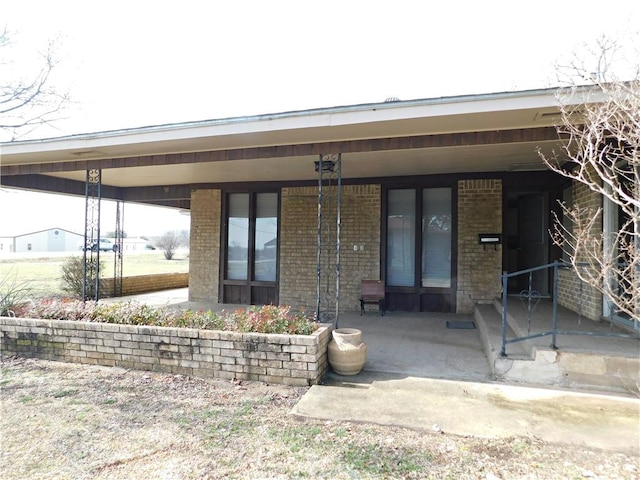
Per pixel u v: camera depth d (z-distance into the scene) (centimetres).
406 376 432
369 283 781
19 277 1520
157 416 336
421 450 281
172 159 627
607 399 367
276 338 414
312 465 264
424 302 793
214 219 930
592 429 309
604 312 522
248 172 785
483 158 625
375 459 271
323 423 322
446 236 787
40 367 465
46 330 494
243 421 327
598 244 339
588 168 541
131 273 1644
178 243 3762
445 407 350
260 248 905
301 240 860
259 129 490
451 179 773
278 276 877
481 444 289
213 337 432
